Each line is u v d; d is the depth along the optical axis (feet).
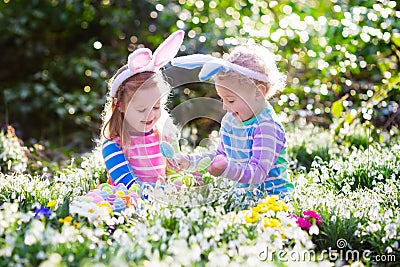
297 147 20.70
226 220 12.16
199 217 12.35
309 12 26.14
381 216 13.38
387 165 17.25
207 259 11.37
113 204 13.47
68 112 32.73
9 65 36.35
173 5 31.86
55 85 33.17
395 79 22.67
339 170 16.97
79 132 31.83
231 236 12.03
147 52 14.37
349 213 13.39
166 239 11.75
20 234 11.58
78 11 34.65
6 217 11.98
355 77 26.30
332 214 13.65
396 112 23.02
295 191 15.12
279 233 12.19
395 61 25.03
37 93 33.81
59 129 32.73
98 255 10.84
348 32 23.25
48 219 12.60
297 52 26.53
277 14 27.84
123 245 11.31
